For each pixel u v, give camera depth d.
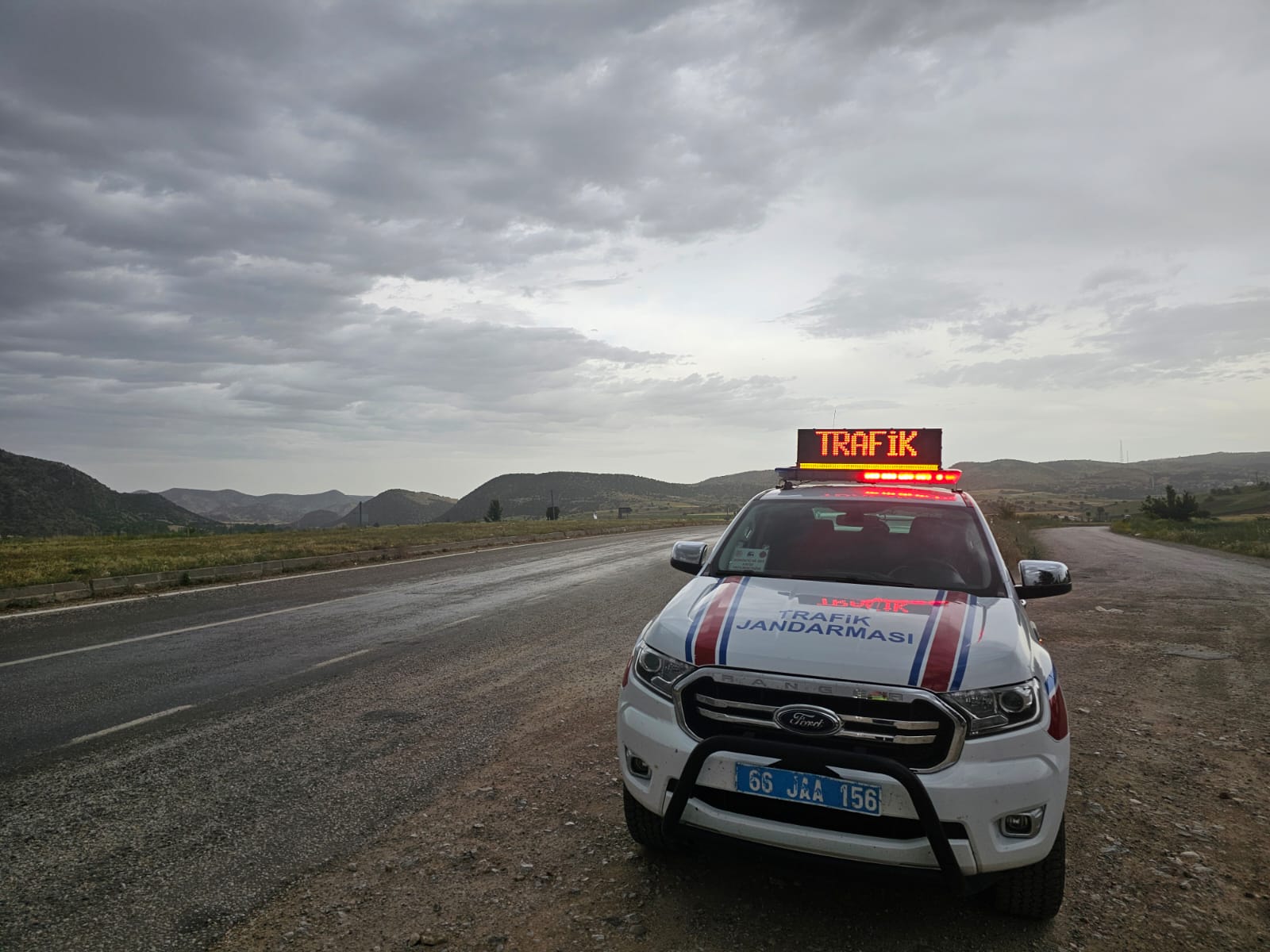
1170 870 3.69
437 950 2.92
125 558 18.33
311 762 4.88
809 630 3.25
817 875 3.56
